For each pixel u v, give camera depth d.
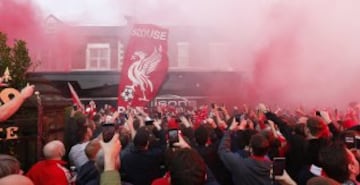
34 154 5.42
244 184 3.63
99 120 9.02
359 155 3.58
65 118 7.10
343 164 2.71
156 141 5.06
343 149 2.81
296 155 4.64
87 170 3.81
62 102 6.99
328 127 4.83
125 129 5.95
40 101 5.57
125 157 4.47
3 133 5.07
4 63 5.46
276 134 5.59
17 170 2.78
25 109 5.40
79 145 5.04
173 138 3.53
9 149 5.08
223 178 4.66
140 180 4.39
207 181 2.97
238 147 5.05
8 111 3.91
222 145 4.02
